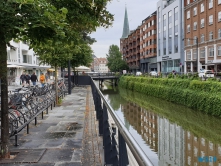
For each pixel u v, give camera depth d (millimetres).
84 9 4656
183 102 26109
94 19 4754
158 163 12094
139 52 85375
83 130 7020
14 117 6203
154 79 37000
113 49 88250
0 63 4129
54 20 3361
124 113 26562
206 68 43406
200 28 45469
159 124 21188
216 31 40719
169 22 57750
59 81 21922
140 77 44844
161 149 14336
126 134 1962
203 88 22828
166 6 59500
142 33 79250
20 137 6254
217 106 19703
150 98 36844
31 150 5191
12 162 4473
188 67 49875
